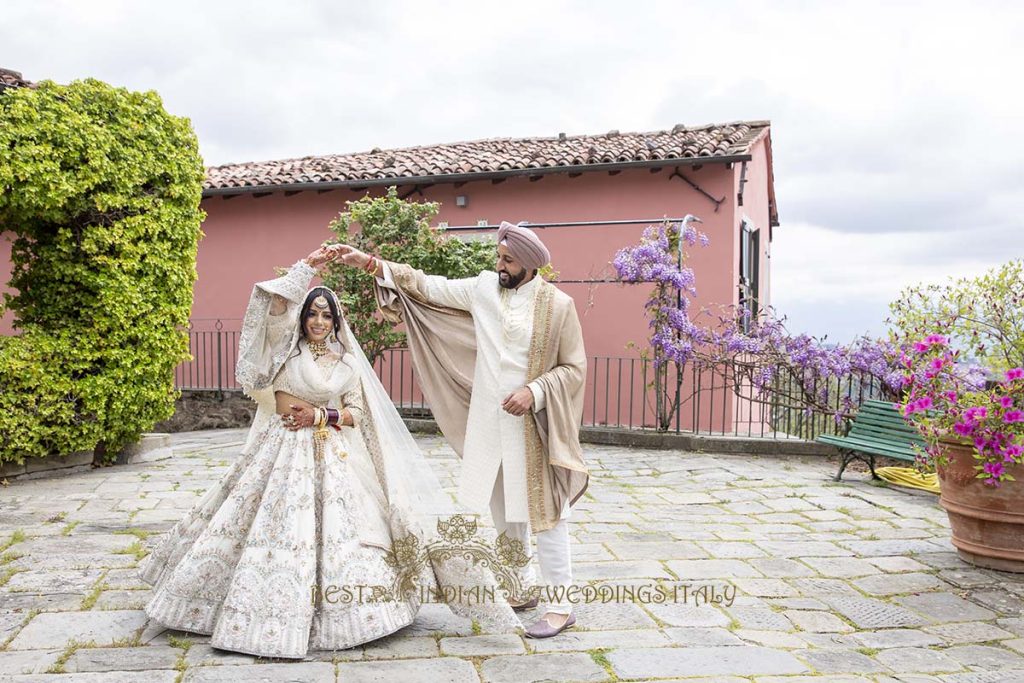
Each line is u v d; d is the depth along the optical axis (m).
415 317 3.66
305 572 3.22
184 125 7.97
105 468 7.70
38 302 7.50
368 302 10.05
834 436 7.72
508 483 3.46
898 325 5.30
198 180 8.12
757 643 3.51
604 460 8.38
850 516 5.96
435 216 11.59
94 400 7.38
